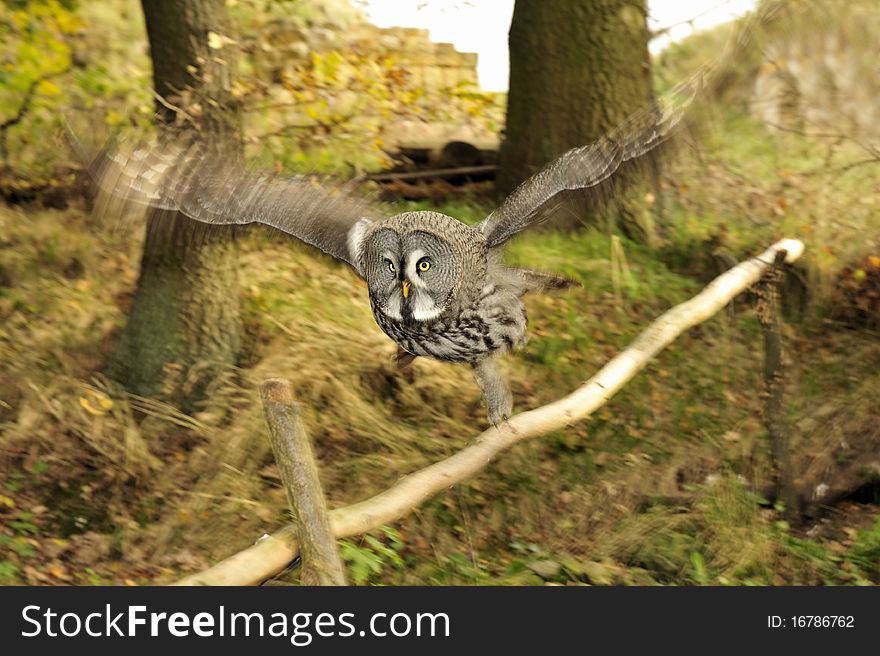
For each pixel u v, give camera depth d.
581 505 10.50
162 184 5.04
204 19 10.56
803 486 10.73
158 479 10.55
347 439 11.00
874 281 13.16
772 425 10.32
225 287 11.62
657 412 11.55
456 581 9.40
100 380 11.57
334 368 11.57
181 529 10.09
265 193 5.75
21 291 12.37
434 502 10.24
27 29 13.03
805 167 14.54
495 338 6.41
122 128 10.69
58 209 13.49
